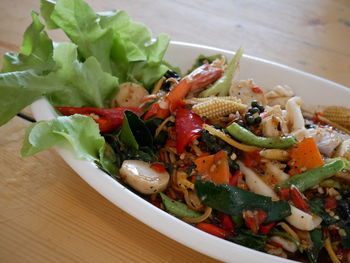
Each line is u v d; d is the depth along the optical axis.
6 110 0.25
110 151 0.27
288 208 0.24
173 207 0.25
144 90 0.32
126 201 0.22
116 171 0.27
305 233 0.25
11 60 0.28
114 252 0.22
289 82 0.34
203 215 0.25
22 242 0.22
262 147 0.27
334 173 0.26
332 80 0.40
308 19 0.50
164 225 0.21
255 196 0.25
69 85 0.28
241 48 0.33
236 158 0.27
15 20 0.41
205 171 0.26
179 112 0.29
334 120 0.33
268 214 0.24
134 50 0.32
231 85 0.31
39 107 0.26
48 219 0.23
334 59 0.43
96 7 0.46
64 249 0.22
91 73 0.29
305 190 0.26
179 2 0.50
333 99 0.33
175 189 0.27
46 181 0.26
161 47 0.33
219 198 0.24
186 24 0.46
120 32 0.33
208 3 0.51
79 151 0.23
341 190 0.27
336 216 0.25
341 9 0.53
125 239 0.23
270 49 0.43
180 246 0.23
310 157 0.26
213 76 0.31
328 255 0.26
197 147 0.28
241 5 0.51
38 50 0.28
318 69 0.41
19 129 0.29
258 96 0.31
